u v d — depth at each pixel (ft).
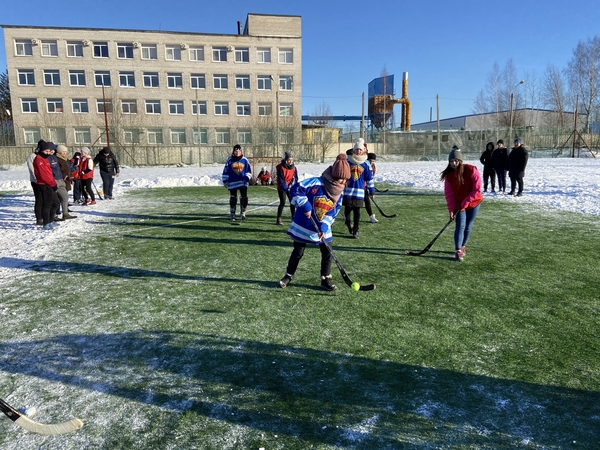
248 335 13.05
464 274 18.81
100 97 151.94
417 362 11.41
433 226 29.71
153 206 41.24
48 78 149.28
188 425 8.97
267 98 162.50
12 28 144.66
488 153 46.75
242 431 8.77
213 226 30.63
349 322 13.94
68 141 151.02
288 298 16.14
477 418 9.13
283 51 161.99
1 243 25.34
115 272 19.65
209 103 159.02
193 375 10.87
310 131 170.91
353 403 9.66
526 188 49.47
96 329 13.57
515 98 203.72
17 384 10.55
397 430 8.78
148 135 156.56
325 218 16.30
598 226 28.73
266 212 37.19
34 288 17.48
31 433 8.87
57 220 32.83
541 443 8.39
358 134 174.70
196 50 156.66
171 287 17.51
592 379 10.57
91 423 9.09
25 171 111.34
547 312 14.64
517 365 11.24
